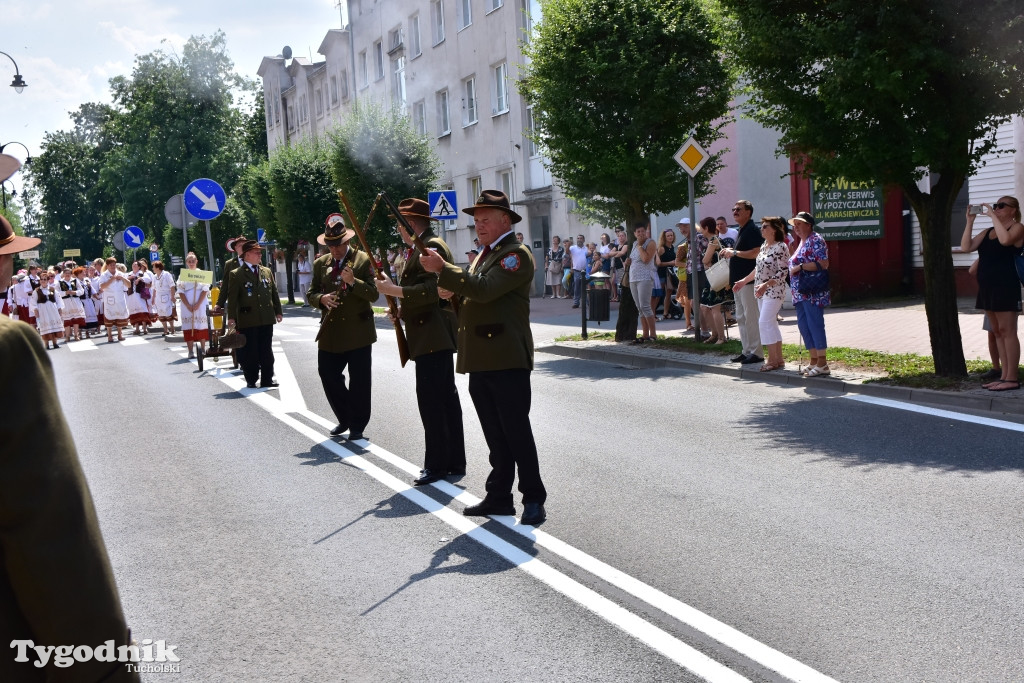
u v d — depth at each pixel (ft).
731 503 20.80
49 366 6.78
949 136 32.68
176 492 24.52
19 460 6.34
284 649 14.12
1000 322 31.07
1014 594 14.92
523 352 20.22
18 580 6.35
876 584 15.58
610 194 53.47
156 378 50.49
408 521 20.79
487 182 116.37
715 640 13.61
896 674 12.30
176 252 184.85
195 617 15.64
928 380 33.40
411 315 24.61
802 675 12.37
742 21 35.29
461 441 25.26
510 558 17.79
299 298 159.43
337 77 166.30
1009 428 26.94
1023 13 30.19
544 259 107.45
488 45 112.88
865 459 24.25
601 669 12.82
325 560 18.30
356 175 103.24
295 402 39.34
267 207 141.28
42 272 79.87
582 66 52.24
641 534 18.85
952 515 19.16
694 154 48.49
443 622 14.82
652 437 28.32
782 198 79.77
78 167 296.51
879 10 31.55
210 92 207.21
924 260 34.60
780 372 38.34
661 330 59.00
